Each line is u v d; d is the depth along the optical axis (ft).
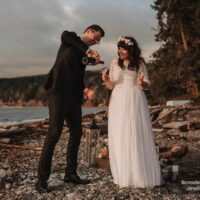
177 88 160.76
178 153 26.73
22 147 35.65
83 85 20.29
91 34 19.93
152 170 19.33
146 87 20.10
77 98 20.18
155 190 18.79
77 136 20.51
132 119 19.29
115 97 19.97
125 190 18.69
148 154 19.35
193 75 139.74
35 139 45.39
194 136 44.04
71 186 19.92
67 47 19.57
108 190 18.78
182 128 51.42
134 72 19.89
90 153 24.79
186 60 140.77
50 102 19.27
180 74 148.97
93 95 20.06
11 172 22.21
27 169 24.58
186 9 143.43
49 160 19.16
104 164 24.11
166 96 160.86
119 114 19.57
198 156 29.14
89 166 24.73
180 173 23.12
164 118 62.18
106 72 20.40
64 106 19.27
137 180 18.99
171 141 39.09
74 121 20.31
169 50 157.69
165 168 22.06
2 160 28.43
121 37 19.99
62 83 19.21
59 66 19.25
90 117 72.90
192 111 62.59
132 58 19.81
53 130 19.11
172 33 151.43
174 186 19.84
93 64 19.71
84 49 19.29
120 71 20.07
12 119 174.09
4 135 46.16
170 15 145.38
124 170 19.16
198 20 139.23
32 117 199.21
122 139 19.27
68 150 20.56
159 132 48.93
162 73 157.99
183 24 147.13
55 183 20.43
